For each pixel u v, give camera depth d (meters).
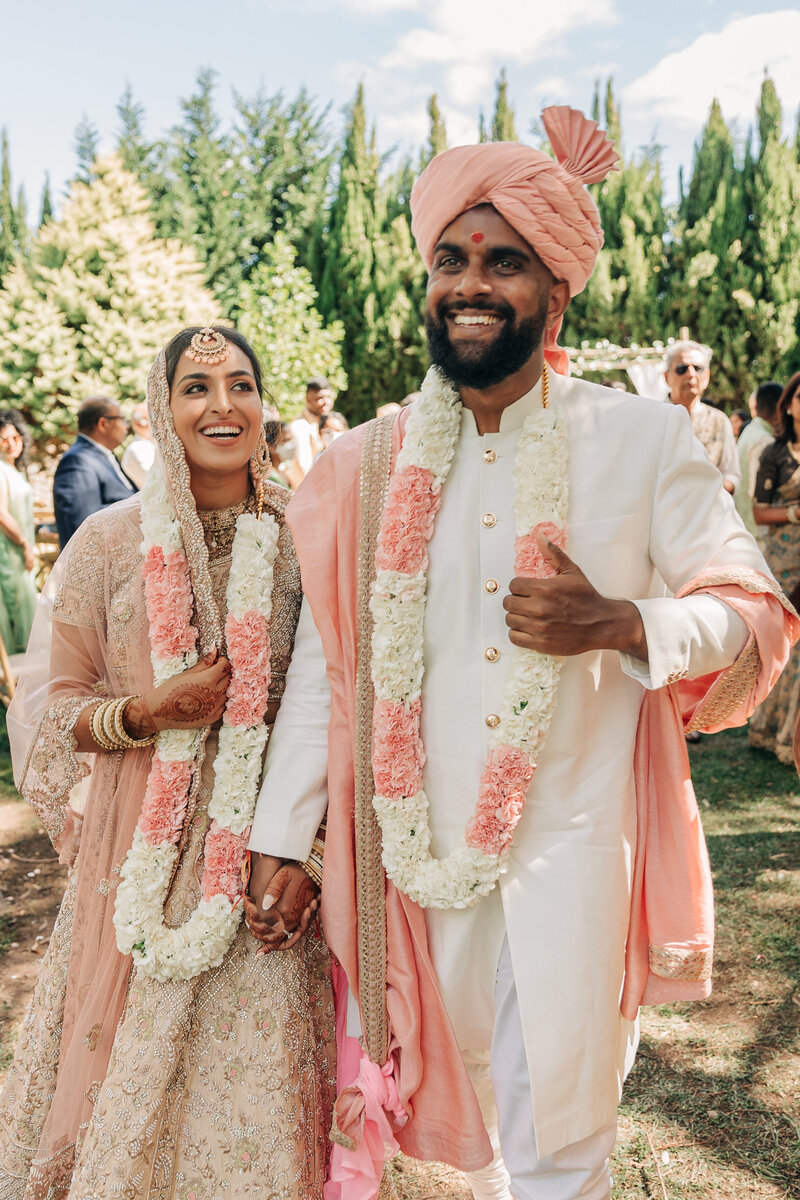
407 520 1.75
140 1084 1.76
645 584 1.75
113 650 2.04
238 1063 1.81
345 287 22.61
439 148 24.86
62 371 11.99
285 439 8.01
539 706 1.66
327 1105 1.96
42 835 4.69
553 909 1.70
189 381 1.95
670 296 21.25
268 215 26.14
